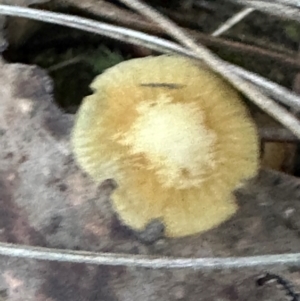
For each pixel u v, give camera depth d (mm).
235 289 98
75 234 100
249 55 121
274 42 131
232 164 94
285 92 96
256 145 96
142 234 99
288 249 98
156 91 94
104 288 99
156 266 95
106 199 99
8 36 110
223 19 130
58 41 121
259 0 103
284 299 97
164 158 92
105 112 95
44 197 101
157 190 93
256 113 115
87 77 121
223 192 94
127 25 109
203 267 95
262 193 100
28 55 119
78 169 100
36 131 102
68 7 113
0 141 102
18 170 101
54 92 106
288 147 117
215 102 95
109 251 99
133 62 98
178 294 98
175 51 100
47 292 100
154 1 128
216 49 118
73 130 98
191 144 92
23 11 103
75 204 100
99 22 104
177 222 94
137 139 93
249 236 99
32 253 97
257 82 97
